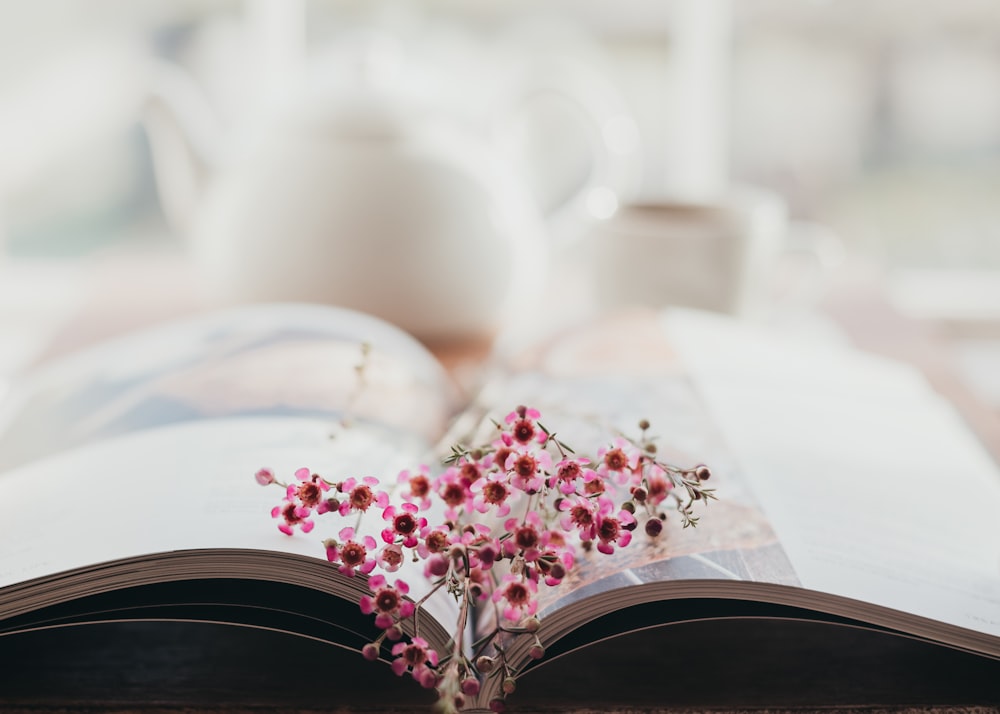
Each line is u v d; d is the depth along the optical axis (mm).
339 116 644
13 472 497
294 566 438
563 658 479
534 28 962
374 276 640
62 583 433
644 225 690
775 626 498
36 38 942
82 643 484
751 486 491
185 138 686
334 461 488
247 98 958
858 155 986
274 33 945
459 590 438
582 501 438
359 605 442
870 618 438
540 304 774
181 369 567
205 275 682
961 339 1012
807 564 449
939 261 1014
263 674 468
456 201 643
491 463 444
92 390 559
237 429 508
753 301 701
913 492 507
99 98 959
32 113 958
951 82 963
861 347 714
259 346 585
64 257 995
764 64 967
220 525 446
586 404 543
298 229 636
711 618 442
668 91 978
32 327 991
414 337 664
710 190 987
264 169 645
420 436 528
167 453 490
